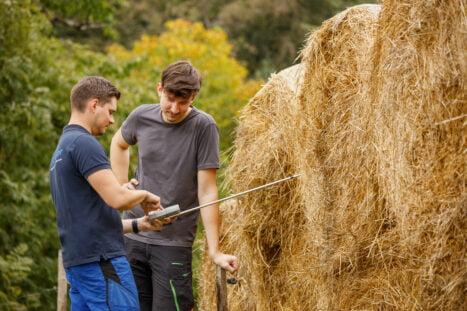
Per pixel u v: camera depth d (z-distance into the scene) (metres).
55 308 13.88
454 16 4.42
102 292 5.34
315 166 5.75
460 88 4.42
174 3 32.75
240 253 7.02
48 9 19.14
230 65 23.19
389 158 4.91
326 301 5.70
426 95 4.59
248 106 6.82
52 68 15.18
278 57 28.75
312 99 5.79
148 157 6.24
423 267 4.64
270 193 6.45
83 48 18.25
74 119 5.50
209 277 8.19
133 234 6.34
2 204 13.68
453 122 4.45
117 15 32.28
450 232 4.46
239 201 6.73
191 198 6.23
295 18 29.09
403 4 4.74
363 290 5.33
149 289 6.41
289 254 6.44
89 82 5.48
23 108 13.98
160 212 5.69
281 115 6.33
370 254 5.26
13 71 13.91
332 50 5.69
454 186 4.44
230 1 32.06
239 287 7.32
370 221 5.25
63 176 5.39
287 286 6.50
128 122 6.40
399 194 4.82
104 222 5.40
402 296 4.92
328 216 5.63
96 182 5.28
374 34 5.30
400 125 4.77
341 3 28.00
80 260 5.36
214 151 6.17
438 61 4.52
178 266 6.21
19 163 14.46
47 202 14.38
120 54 23.78
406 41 4.73
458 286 4.45
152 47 23.48
